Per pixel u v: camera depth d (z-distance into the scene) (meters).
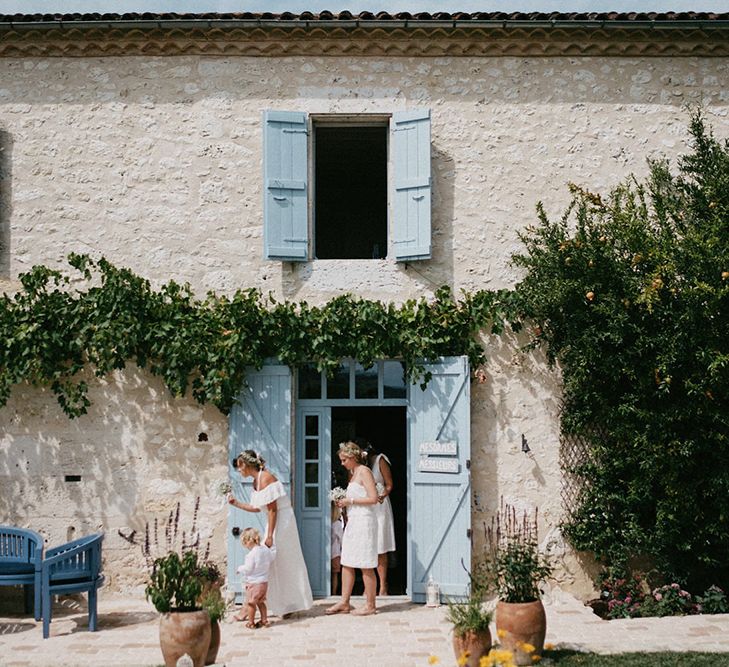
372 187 13.43
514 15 8.54
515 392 8.52
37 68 8.73
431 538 8.22
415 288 8.59
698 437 8.04
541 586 8.25
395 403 8.58
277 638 6.93
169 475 8.39
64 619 7.61
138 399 8.45
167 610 5.85
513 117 8.80
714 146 8.27
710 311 7.76
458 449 8.27
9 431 8.42
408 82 8.79
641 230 8.01
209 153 8.70
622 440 8.25
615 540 8.28
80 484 8.38
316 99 8.75
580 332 8.12
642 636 6.81
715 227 7.83
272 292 8.57
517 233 8.47
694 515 8.07
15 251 8.59
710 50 8.84
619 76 8.87
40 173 8.66
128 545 8.34
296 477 8.52
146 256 8.60
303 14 8.50
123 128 8.72
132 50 8.73
